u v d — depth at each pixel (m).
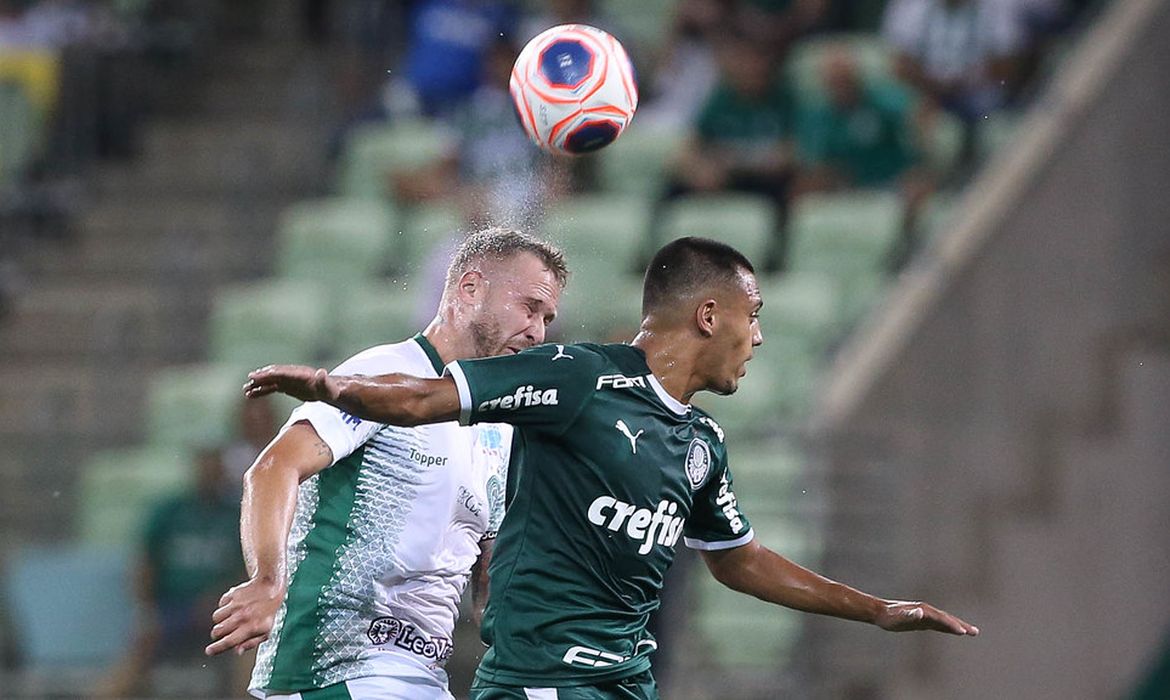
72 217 45.72
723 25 44.81
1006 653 35.78
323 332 40.97
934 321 37.44
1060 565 36.38
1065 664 35.97
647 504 16.27
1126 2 39.97
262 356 40.72
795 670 34.00
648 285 16.78
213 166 46.75
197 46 49.69
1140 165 38.31
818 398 37.41
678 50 45.47
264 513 15.27
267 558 14.84
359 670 17.16
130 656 32.84
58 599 34.09
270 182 46.06
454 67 44.53
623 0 48.81
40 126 46.09
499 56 43.53
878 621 17.62
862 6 48.28
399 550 17.12
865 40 47.03
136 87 48.19
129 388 40.06
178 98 48.88
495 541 16.67
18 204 45.31
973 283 37.72
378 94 47.56
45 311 43.41
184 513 33.00
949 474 35.84
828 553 34.28
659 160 43.97
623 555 16.30
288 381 14.17
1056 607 36.22
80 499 36.78
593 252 40.97
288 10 50.62
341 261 42.78
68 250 45.12
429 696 17.50
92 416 39.91
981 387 37.47
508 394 15.58
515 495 16.53
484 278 17.52
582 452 16.03
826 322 39.25
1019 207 38.06
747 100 42.75
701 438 16.86
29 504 36.75
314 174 45.94
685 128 44.44
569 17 43.81
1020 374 37.56
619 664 16.47
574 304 39.31
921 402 37.19
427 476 17.17
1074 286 37.97
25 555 34.31
